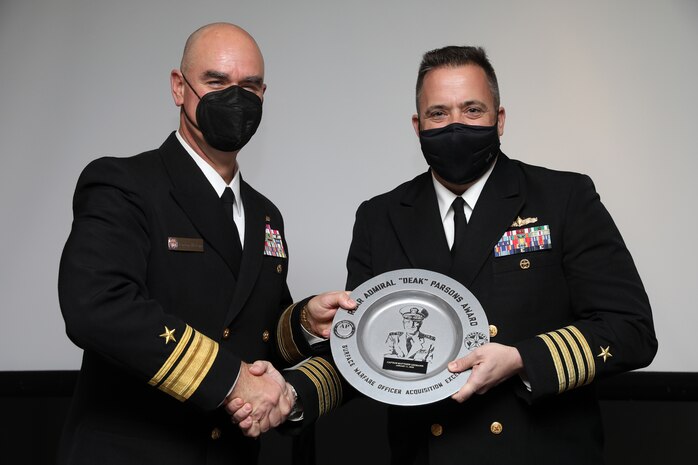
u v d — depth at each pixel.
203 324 2.06
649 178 3.49
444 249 2.13
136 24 3.75
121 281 1.90
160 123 3.68
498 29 3.65
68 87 3.71
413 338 1.99
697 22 3.56
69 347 3.56
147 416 1.97
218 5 3.75
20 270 3.60
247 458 2.15
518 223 2.11
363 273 2.29
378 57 3.68
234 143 2.13
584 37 3.61
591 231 2.05
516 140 3.56
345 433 3.48
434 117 2.14
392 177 3.61
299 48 3.71
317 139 3.65
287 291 2.47
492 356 1.88
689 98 3.51
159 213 2.07
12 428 3.56
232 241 2.14
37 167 3.65
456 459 1.98
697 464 3.36
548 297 2.05
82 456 1.93
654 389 3.39
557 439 1.98
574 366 1.90
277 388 1.98
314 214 3.60
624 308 1.98
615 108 3.54
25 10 3.78
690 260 3.42
